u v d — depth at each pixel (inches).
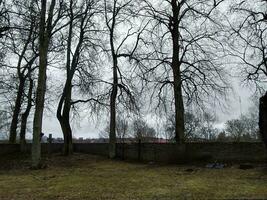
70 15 1369.3
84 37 1440.7
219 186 721.0
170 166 1136.8
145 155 1322.6
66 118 1477.6
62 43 1428.4
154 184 769.6
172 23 1312.7
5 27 1211.9
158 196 638.5
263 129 628.7
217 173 926.4
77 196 660.7
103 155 1510.8
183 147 1223.5
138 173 977.5
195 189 693.9
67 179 876.6
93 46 1435.8
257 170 940.6
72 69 1450.5
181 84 1289.4
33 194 693.9
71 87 1475.1
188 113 1648.6
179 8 1305.4
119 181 824.9
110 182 812.0
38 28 1249.4
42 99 1146.7
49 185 793.6
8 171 1081.4
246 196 613.9
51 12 1175.0
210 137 2407.7
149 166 1162.6
